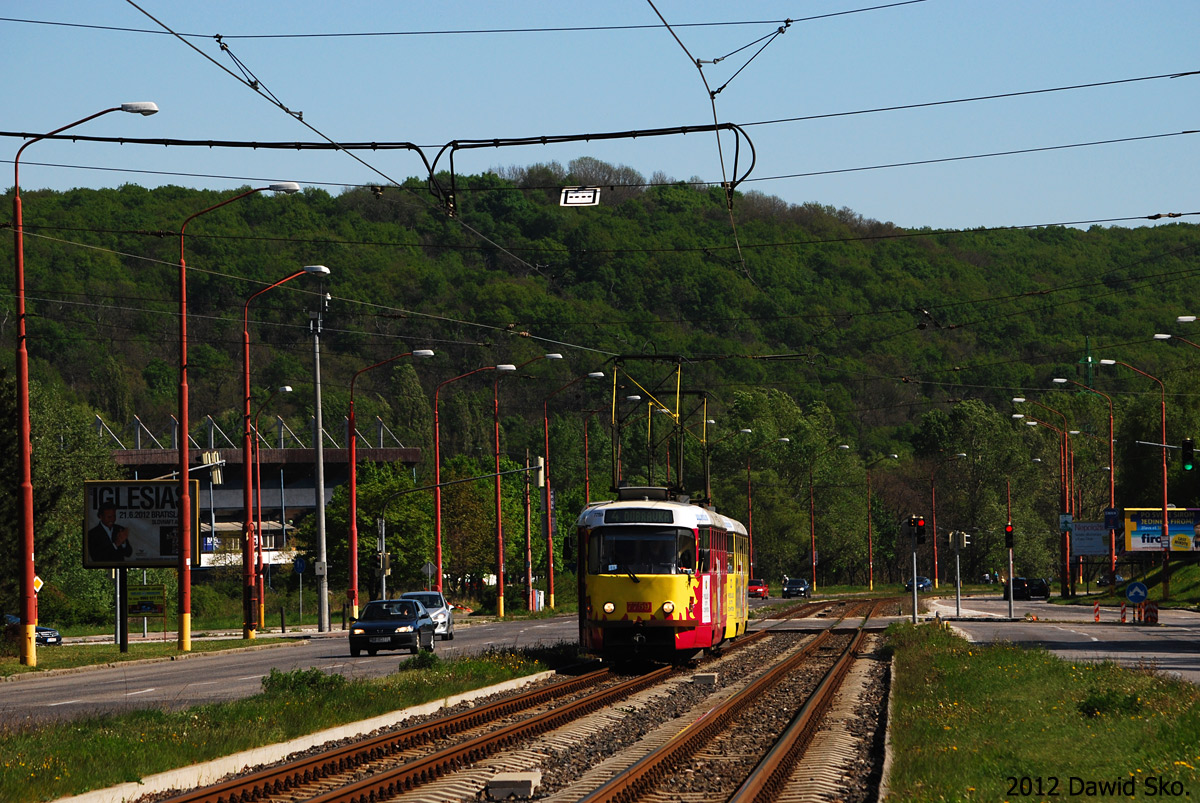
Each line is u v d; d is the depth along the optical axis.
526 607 72.50
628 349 88.44
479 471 104.81
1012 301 99.81
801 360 100.44
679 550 29.75
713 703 21.89
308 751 16.56
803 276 93.81
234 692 25.45
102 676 33.00
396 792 13.33
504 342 116.94
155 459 108.44
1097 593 89.44
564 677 27.22
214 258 118.44
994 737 15.18
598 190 23.83
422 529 81.12
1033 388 97.31
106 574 73.06
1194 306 102.19
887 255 99.19
